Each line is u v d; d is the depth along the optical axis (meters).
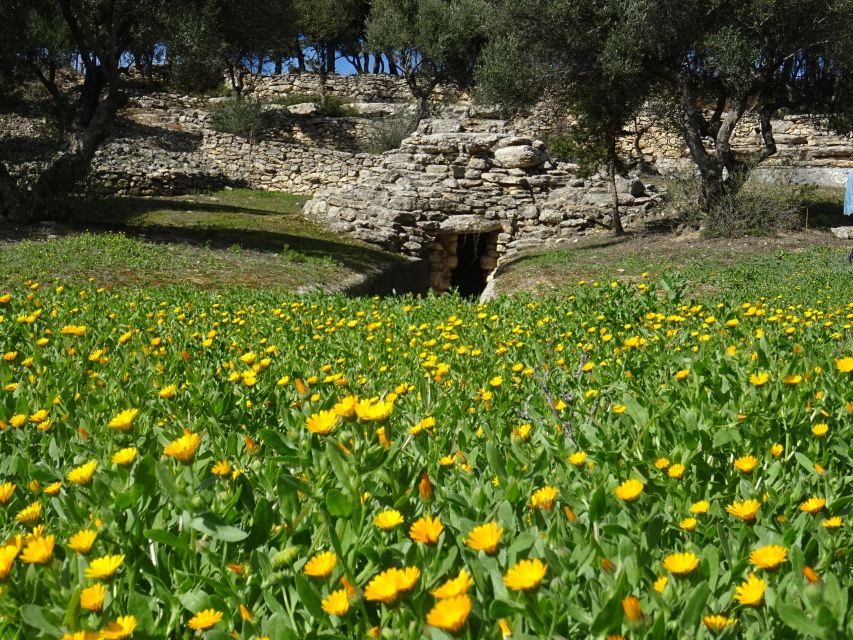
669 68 19.38
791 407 2.68
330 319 6.45
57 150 19.55
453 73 34.56
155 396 3.37
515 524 1.65
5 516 1.86
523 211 24.38
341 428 1.96
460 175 24.92
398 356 4.86
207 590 1.56
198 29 18.23
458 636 1.08
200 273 14.26
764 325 5.44
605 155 22.20
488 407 3.21
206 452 2.20
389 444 1.85
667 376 3.71
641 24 17.86
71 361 4.13
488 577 1.39
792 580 1.39
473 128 27.98
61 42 24.89
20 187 18.61
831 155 28.38
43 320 5.80
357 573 1.58
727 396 2.90
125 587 1.54
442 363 3.93
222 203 26.16
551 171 25.14
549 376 3.87
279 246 19.16
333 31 39.72
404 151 25.44
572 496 1.84
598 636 1.22
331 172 29.59
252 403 3.15
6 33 18.28
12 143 19.09
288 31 21.70
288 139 34.25
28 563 1.52
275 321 6.71
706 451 2.27
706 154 19.98
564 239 23.52
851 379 3.14
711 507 1.84
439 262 24.75
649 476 2.08
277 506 1.88
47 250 14.32
